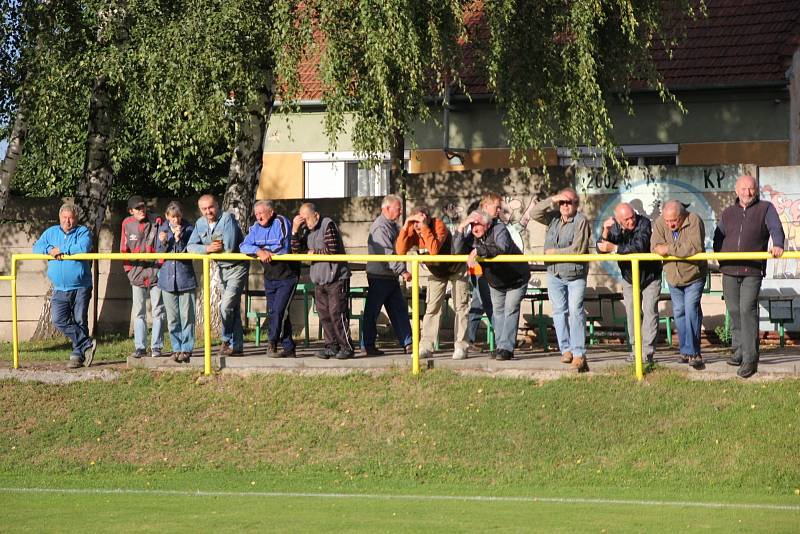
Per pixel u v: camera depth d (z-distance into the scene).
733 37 79.50
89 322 66.75
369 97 53.66
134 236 51.25
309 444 43.47
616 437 41.88
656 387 44.53
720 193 59.38
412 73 52.09
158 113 53.06
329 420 44.88
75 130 60.00
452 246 50.09
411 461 41.81
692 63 78.44
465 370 47.47
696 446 40.88
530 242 61.50
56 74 54.88
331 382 47.25
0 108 60.28
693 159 78.38
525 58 57.09
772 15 80.38
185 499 37.09
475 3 59.72
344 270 49.91
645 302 46.69
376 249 50.81
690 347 45.41
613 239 47.22
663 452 40.81
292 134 86.88
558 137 66.00
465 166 81.75
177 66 51.53
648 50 60.78
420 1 52.41
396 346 56.03
